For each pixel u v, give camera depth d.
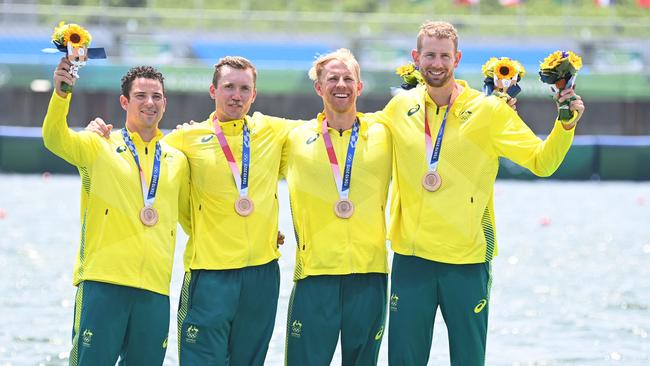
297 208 14.66
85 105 83.38
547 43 86.12
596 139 69.38
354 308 14.53
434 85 14.28
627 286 28.64
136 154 14.44
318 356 14.53
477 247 14.44
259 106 86.44
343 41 86.62
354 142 14.65
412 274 14.51
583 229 42.38
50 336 21.27
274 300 14.87
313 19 88.19
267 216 14.70
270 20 90.75
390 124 14.79
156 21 90.62
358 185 14.53
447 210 14.34
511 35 89.81
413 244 14.41
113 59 83.81
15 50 83.94
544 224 44.00
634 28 90.25
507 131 14.27
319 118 14.96
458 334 14.58
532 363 19.33
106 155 14.32
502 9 92.94
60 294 26.17
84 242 14.34
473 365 14.62
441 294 14.46
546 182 68.75
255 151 14.78
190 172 14.88
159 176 14.45
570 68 13.45
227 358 14.87
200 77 78.00
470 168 14.41
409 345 14.51
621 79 79.50
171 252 14.49
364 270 14.48
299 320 14.55
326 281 14.47
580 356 19.89
